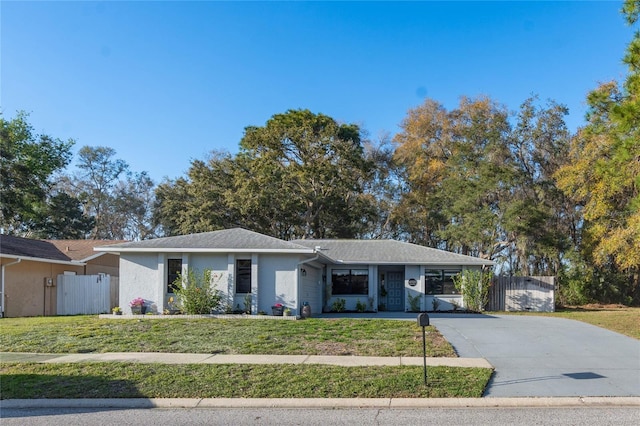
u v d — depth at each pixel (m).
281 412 8.13
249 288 20.75
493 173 34.72
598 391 9.21
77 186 58.19
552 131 36.22
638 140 13.95
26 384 9.41
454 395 8.83
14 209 37.41
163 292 20.70
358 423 7.48
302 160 43.22
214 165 44.78
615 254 31.47
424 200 44.47
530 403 8.54
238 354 12.12
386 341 13.74
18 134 40.03
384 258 27.42
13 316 22.23
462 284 27.06
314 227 44.19
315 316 22.42
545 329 16.48
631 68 14.15
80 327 15.94
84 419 7.76
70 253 28.03
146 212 61.50
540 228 34.78
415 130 44.72
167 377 9.79
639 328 16.80
